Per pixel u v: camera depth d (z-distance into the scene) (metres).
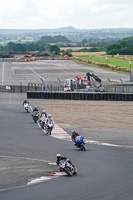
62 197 22.62
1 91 109.94
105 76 147.75
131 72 124.25
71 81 104.25
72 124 54.81
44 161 33.12
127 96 81.62
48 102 83.25
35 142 42.62
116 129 50.56
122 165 31.02
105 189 24.02
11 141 43.41
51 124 47.47
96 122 56.28
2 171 29.69
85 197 22.48
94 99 84.94
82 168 30.20
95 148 38.84
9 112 69.81
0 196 23.25
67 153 36.44
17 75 156.00
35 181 26.66
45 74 158.88
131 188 24.06
